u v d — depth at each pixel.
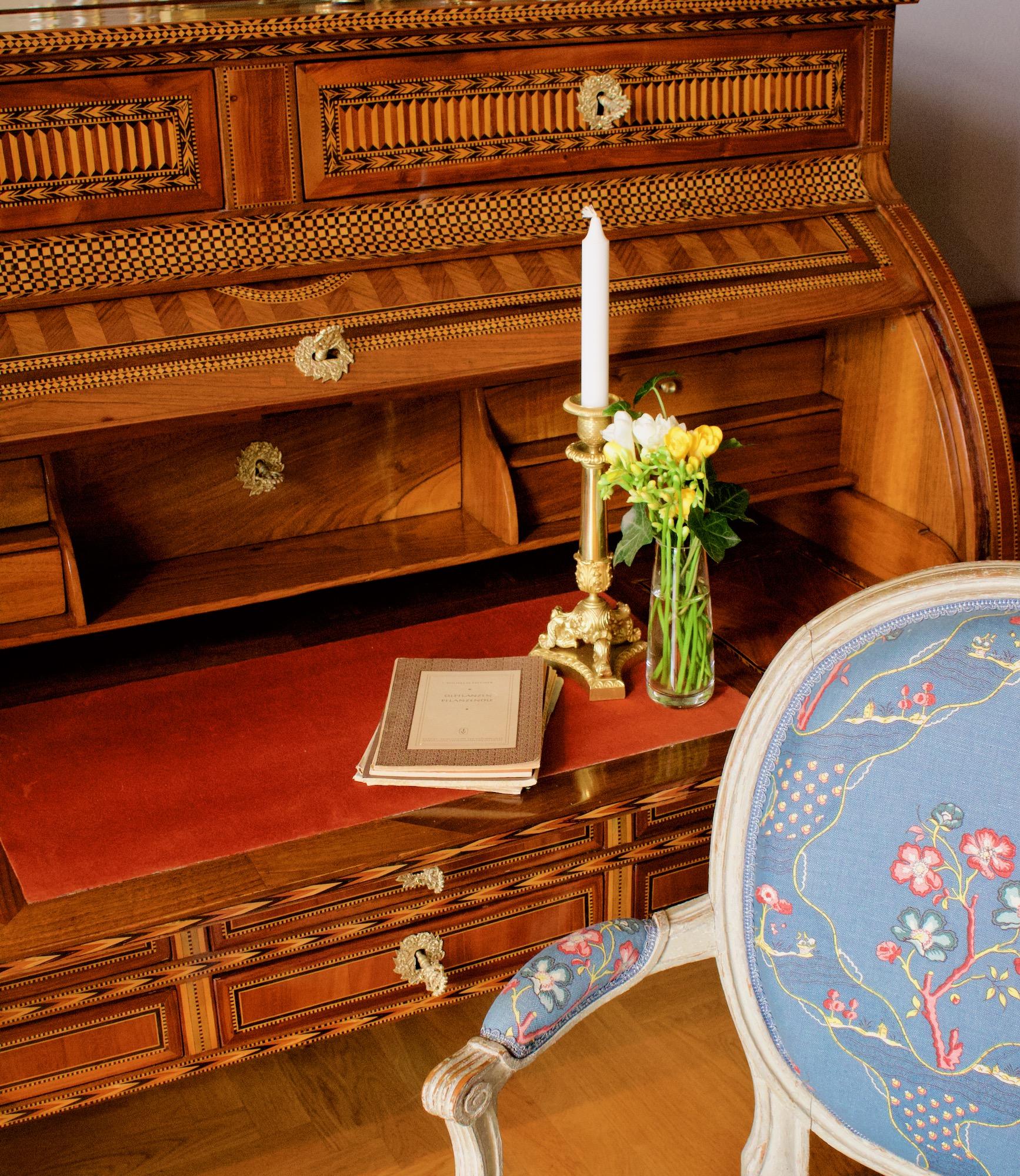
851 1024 1.12
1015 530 1.91
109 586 1.74
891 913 1.09
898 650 1.09
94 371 1.46
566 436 1.96
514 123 1.66
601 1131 1.74
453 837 1.43
